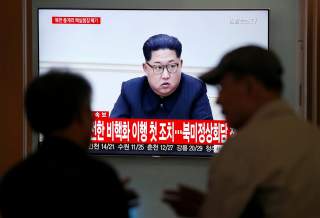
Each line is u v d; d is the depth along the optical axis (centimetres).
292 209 318
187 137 906
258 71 345
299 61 882
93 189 320
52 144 333
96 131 913
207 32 894
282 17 905
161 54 899
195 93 899
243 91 350
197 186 920
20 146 894
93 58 908
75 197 317
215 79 363
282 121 340
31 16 916
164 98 905
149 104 908
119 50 905
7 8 889
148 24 900
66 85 334
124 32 902
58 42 909
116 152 915
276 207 318
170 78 901
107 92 909
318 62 839
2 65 892
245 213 327
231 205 320
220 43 894
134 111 909
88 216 316
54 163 326
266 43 888
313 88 850
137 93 907
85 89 344
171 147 909
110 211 321
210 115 901
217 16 891
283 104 351
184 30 896
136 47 903
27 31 910
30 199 319
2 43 891
